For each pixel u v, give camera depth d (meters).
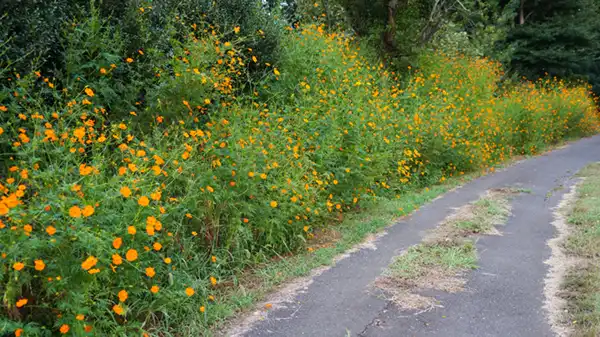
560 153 13.78
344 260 4.72
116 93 5.16
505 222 6.19
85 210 2.62
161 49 5.84
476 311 3.65
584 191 7.88
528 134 13.77
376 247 5.13
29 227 2.47
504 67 22.34
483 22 22.72
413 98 10.30
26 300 2.41
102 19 5.28
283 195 4.79
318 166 5.62
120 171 3.21
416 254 4.84
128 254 2.71
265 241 4.66
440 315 3.59
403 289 4.04
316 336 3.27
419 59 13.09
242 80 7.31
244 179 4.38
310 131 6.11
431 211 6.73
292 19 10.94
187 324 3.32
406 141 8.21
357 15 13.81
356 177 6.25
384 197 7.19
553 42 23.89
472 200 7.47
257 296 3.84
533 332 3.32
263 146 5.10
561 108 17.33
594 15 25.94
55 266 2.58
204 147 4.70
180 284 3.48
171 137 4.73
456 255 4.84
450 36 16.12
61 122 3.90
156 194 3.14
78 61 4.79
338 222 5.95
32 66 4.40
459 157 9.53
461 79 13.30
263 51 7.62
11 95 4.23
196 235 4.08
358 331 3.34
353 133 6.50
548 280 4.24
